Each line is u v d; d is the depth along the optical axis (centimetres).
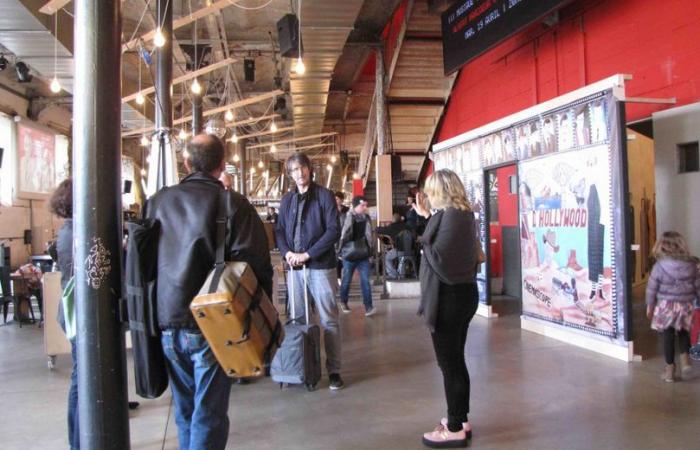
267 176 2939
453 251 291
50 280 493
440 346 304
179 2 830
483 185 684
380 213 1090
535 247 584
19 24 673
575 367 448
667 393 379
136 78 1198
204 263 209
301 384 424
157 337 217
